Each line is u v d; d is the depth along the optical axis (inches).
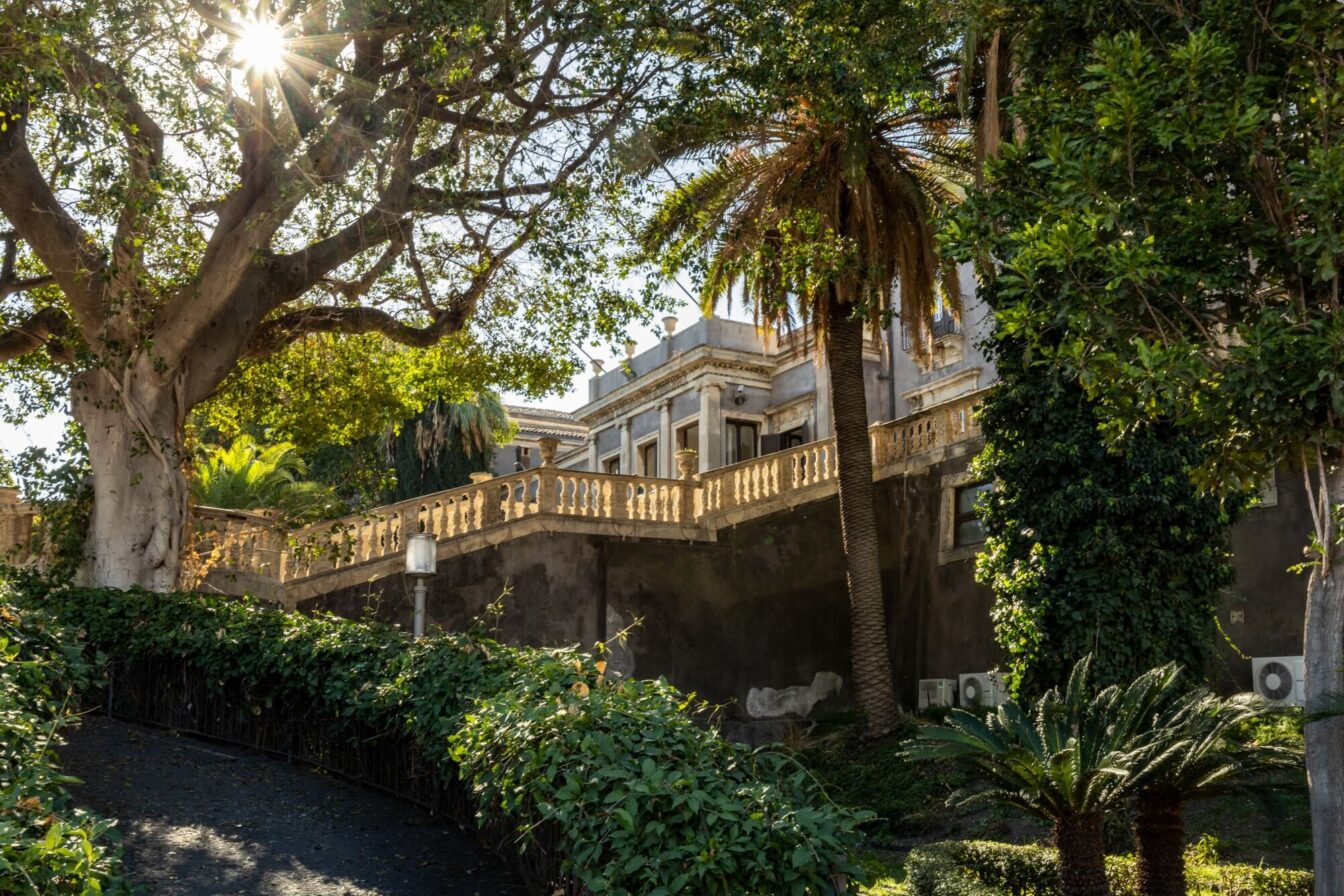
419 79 540.4
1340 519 278.2
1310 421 284.5
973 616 762.8
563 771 197.5
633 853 179.5
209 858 283.7
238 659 403.5
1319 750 282.7
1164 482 537.6
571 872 206.2
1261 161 304.5
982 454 616.4
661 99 539.5
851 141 628.4
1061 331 549.6
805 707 832.3
